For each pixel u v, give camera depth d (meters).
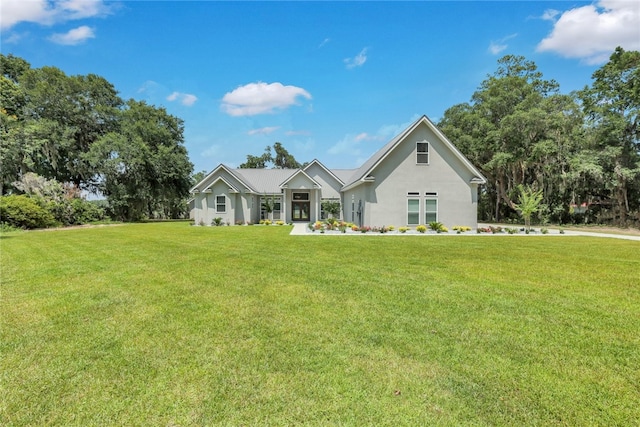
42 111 28.06
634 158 22.14
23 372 3.02
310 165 29.45
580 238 14.50
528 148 25.73
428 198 18.55
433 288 5.78
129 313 4.57
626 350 3.44
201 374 2.97
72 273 7.12
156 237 14.77
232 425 2.31
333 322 4.20
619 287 5.89
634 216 22.53
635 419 2.36
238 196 26.67
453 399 2.60
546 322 4.21
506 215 32.59
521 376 2.93
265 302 5.02
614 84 23.16
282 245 11.63
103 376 2.95
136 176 31.64
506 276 6.71
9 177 24.55
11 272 7.25
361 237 14.52
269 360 3.22
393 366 3.10
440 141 18.55
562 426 2.30
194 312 4.59
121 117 32.53
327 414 2.42
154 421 2.36
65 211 23.52
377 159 19.59
